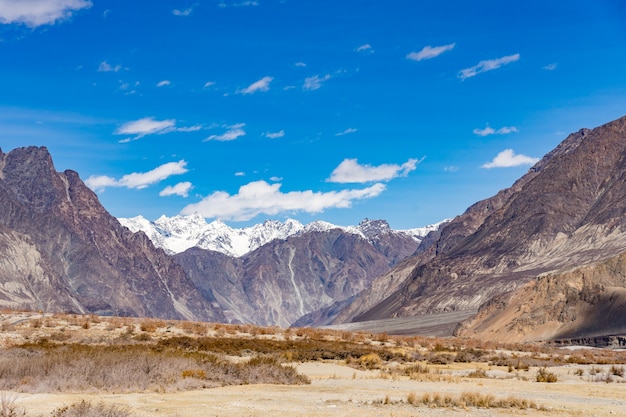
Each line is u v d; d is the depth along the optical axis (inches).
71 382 1178.0
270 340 2453.2
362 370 1770.4
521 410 1004.6
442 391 1269.7
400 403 1055.0
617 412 994.7
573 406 1056.8
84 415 858.8
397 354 2202.3
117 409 901.2
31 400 1015.0
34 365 1263.5
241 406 1001.5
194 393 1160.8
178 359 1425.9
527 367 1963.6
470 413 968.9
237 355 2017.7
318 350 2164.1
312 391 1230.9
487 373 1747.0
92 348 1685.5
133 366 1298.0
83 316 2957.7
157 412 931.3
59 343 1937.7
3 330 2289.6
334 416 916.6
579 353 2974.9
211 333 2613.2
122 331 2432.3
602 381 1587.1
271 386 1309.1
